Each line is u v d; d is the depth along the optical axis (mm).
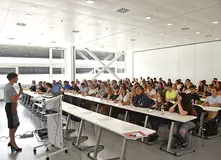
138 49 13547
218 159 3436
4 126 5719
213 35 8617
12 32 7637
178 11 5285
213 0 4492
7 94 3744
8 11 5137
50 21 6160
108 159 3377
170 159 3439
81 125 4109
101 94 7215
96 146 3514
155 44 11242
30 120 6367
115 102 5688
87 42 10359
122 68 15594
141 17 5820
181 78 11719
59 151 3611
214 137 4613
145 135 2627
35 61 11711
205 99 5836
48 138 4039
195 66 11016
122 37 8930
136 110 4473
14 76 3797
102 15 5602
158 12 5359
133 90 5777
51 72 12211
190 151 3766
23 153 3709
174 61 12062
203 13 5465
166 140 4344
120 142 4301
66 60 12453
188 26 6930
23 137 4613
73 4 4699
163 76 12742
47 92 7453
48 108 3676
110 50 14023
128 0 4477
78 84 9969
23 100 9508
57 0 4418
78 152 3754
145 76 14047
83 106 6219
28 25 6605
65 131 4633
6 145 4145
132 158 3479
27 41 9852
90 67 13586
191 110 3973
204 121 4652
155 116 4227
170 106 4520
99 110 6012
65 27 6941
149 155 3609
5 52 10797
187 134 3936
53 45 11414
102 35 8422
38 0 4406
